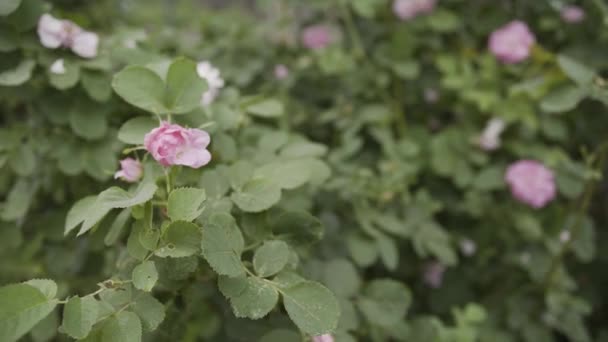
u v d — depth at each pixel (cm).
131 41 95
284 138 91
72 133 92
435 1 121
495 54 114
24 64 87
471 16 123
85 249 96
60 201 97
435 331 96
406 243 116
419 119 128
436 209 109
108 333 73
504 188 115
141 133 81
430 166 120
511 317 112
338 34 126
